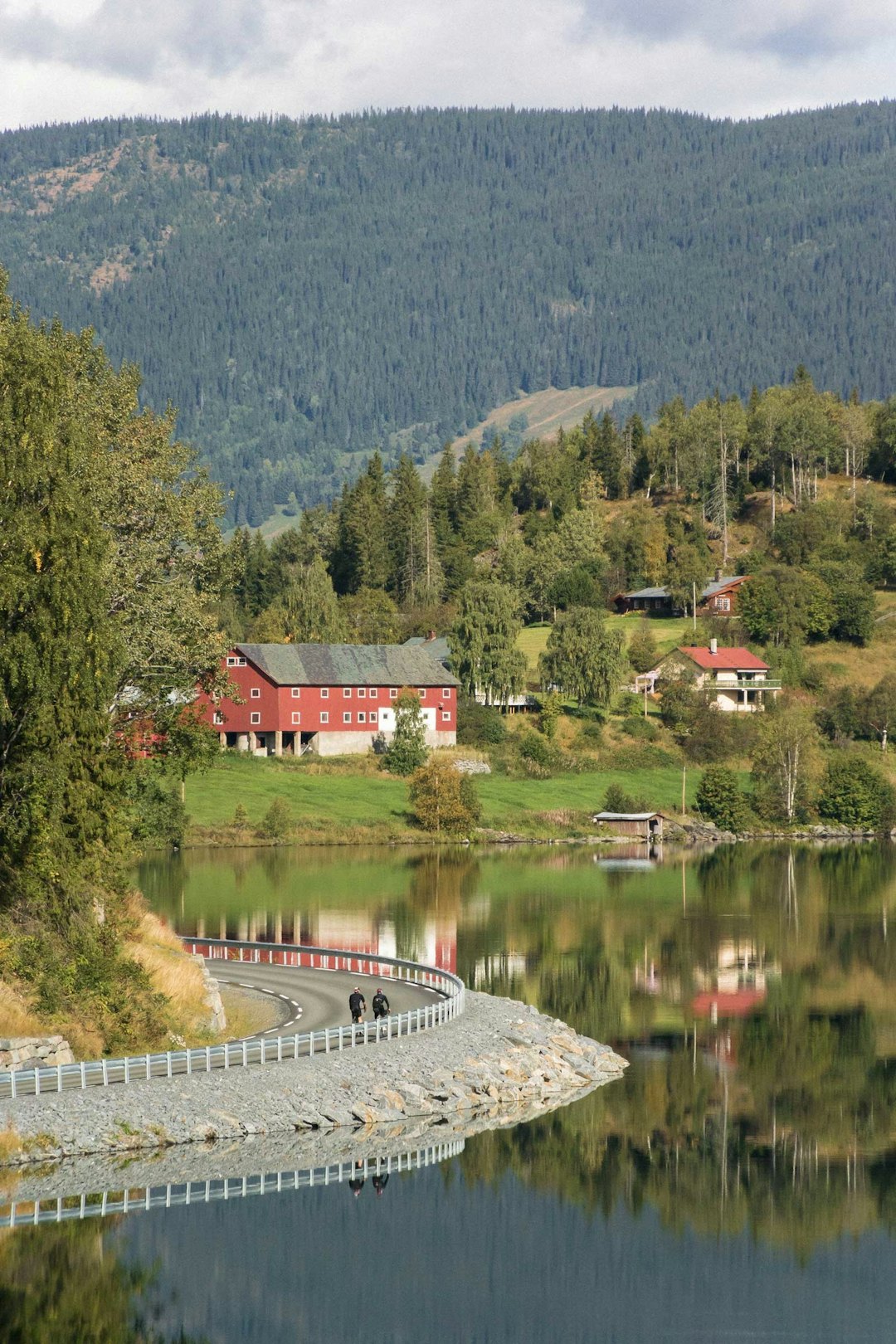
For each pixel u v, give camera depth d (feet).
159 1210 215.72
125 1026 259.39
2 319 246.47
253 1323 186.60
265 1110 242.78
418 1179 234.58
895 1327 191.62
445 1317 192.44
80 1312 188.03
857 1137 266.57
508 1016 320.70
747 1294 202.39
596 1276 206.59
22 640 225.97
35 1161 217.36
